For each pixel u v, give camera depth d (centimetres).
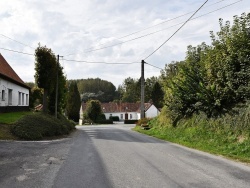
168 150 1259
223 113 1563
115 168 850
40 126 1788
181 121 2055
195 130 1723
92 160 977
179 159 1020
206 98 1630
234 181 711
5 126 1717
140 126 3095
